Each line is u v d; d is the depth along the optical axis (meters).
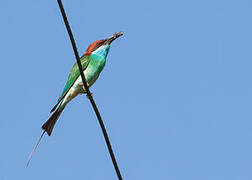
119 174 8.09
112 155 8.12
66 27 7.83
